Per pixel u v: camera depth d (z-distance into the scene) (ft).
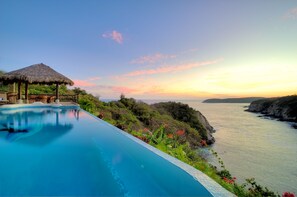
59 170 13.30
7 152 16.83
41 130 24.86
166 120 107.24
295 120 311.06
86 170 13.32
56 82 44.57
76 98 52.44
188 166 11.39
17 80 41.04
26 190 10.60
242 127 243.19
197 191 9.32
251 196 14.60
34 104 41.93
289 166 83.61
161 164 12.73
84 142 19.75
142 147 16.14
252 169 76.95
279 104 398.01
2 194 10.21
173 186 10.79
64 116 34.81
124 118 71.41
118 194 10.50
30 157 15.66
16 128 25.99
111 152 16.79
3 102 42.68
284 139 164.35
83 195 10.32
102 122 30.01
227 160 91.45
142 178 12.12
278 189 56.65
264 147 131.13
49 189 10.84
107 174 12.67
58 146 18.47
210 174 15.92
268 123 290.97
